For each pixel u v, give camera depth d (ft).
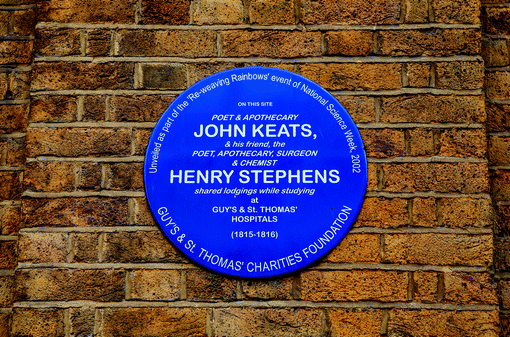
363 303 3.66
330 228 3.74
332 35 3.94
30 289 3.61
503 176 4.23
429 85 3.88
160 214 3.73
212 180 3.79
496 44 4.32
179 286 3.68
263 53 3.93
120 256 3.69
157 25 3.93
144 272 3.69
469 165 3.78
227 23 3.95
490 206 3.73
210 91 3.89
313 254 3.71
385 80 3.89
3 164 4.22
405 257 3.70
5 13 4.31
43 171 3.76
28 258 3.65
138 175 3.80
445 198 3.75
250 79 3.90
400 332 3.61
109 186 3.77
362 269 3.70
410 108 3.85
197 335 3.62
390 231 3.73
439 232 3.72
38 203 3.72
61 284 3.64
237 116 3.86
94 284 3.65
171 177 3.78
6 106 4.28
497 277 4.13
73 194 3.75
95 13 3.93
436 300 3.64
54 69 3.86
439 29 3.93
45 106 3.83
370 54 3.92
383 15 3.95
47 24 3.91
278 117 3.86
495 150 4.25
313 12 3.96
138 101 3.87
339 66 3.91
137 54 3.91
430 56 3.91
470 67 3.89
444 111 3.84
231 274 3.68
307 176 3.80
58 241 3.69
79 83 3.86
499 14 4.32
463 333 3.59
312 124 3.85
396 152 3.82
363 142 3.84
